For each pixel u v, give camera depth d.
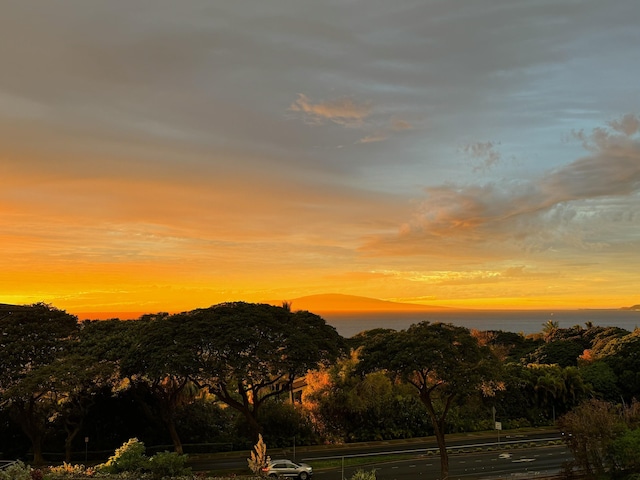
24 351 43.59
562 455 45.47
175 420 49.19
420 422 55.97
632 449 31.12
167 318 44.72
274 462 36.03
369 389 52.66
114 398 47.81
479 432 58.28
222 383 42.00
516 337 118.81
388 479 36.56
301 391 60.53
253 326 42.53
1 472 19.06
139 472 24.48
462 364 37.03
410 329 40.94
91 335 46.91
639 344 73.81
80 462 42.19
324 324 47.41
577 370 68.62
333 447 49.69
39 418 42.97
